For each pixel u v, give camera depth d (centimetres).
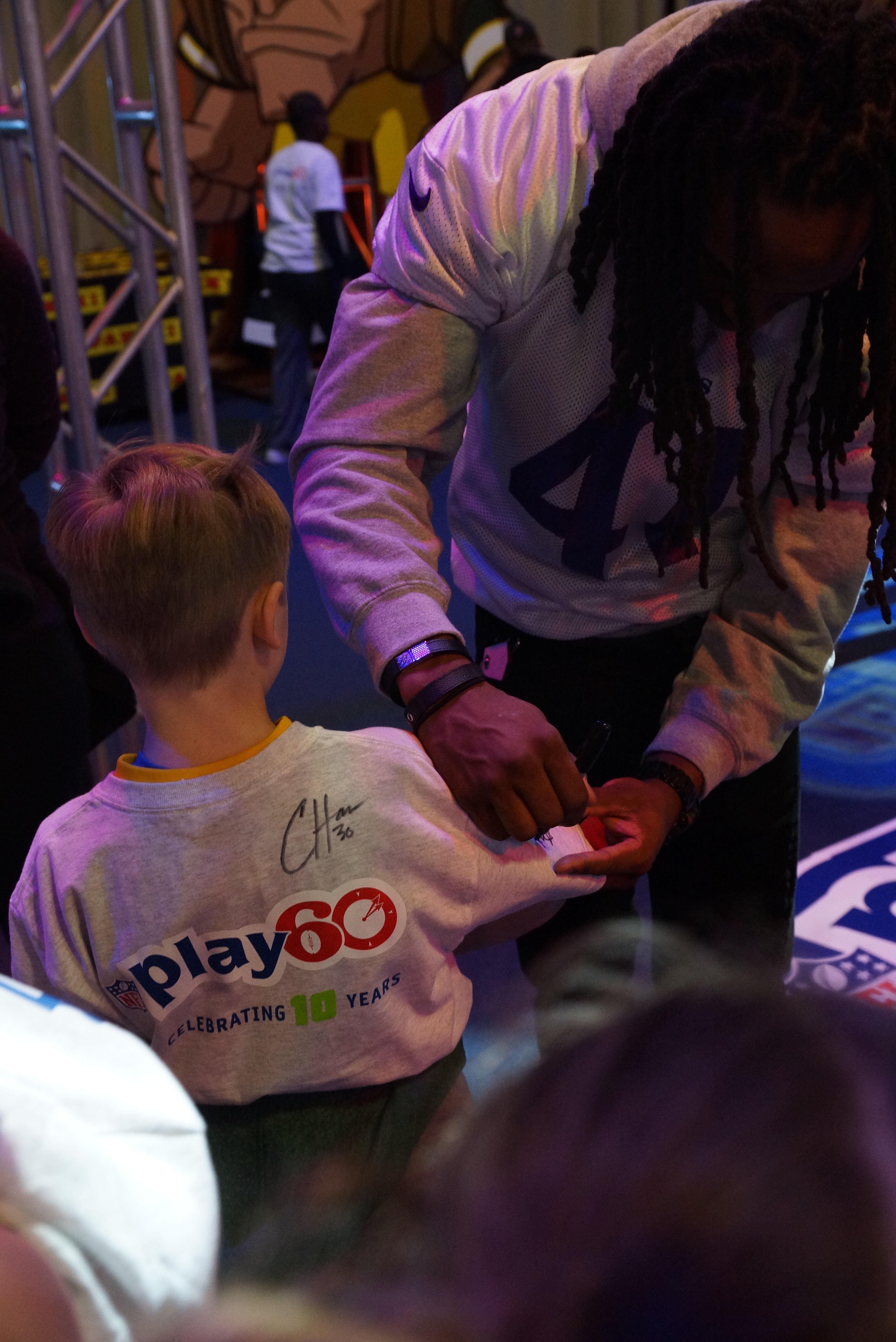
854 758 273
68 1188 47
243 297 743
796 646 116
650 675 128
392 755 92
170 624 86
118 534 86
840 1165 26
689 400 95
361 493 102
